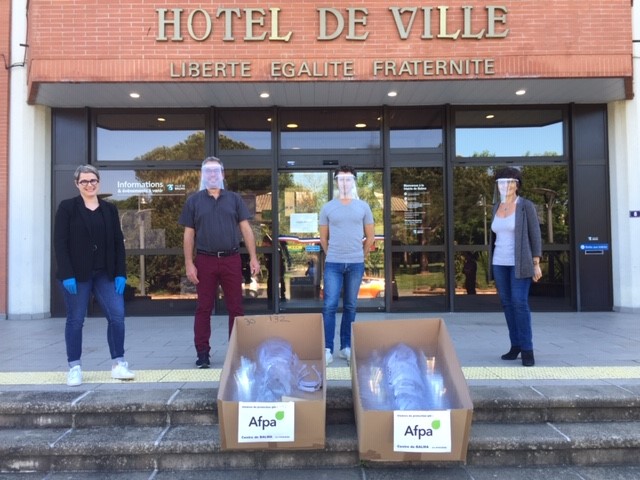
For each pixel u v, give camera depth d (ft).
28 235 25.16
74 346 13.05
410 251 26.50
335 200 15.25
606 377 13.39
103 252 13.37
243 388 10.36
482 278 26.43
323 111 26.58
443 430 9.42
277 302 26.14
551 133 26.66
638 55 25.18
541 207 26.66
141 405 11.76
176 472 10.59
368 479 10.18
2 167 25.29
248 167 26.32
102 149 26.43
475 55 22.00
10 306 25.23
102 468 10.71
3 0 25.44
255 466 10.73
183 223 14.78
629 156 25.48
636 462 10.91
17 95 25.30
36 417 11.72
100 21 21.90
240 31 21.99
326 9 21.95
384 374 10.80
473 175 26.66
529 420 11.76
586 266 26.30
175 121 26.50
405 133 26.58
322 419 9.72
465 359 15.76
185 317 25.79
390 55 22.07
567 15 22.06
